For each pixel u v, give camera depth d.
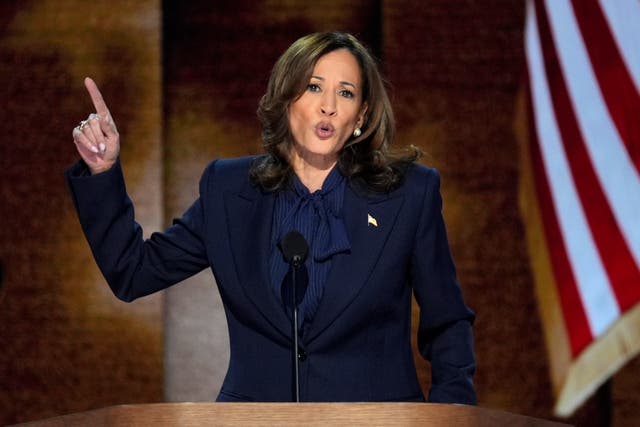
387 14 17.45
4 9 17.38
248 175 8.23
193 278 17.42
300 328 7.59
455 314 8.05
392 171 8.13
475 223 17.33
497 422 5.44
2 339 17.23
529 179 17.20
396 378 7.71
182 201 17.31
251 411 5.40
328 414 5.40
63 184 17.39
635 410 16.94
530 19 17.38
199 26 17.55
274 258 7.79
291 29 17.56
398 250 7.86
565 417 17.16
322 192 8.02
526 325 17.22
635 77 16.62
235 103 17.45
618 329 16.61
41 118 17.38
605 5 16.86
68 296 17.30
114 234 8.00
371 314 7.68
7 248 17.31
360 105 8.09
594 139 16.73
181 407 5.42
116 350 17.20
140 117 17.20
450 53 17.45
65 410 17.19
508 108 17.38
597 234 16.66
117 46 17.31
